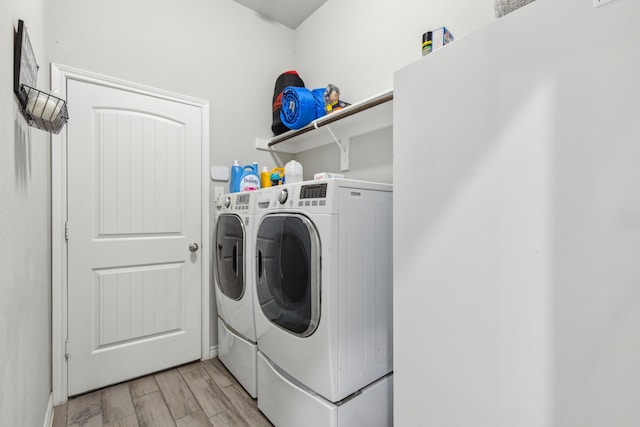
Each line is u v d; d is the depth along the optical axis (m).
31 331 1.05
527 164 0.67
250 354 1.65
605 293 0.56
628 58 0.53
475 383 0.77
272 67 2.63
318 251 1.15
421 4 1.73
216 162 2.29
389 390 1.33
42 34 1.49
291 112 2.15
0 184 0.67
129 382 1.87
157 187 2.01
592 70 0.58
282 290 1.37
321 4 2.47
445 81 0.84
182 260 2.10
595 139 0.57
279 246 1.39
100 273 1.81
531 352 0.67
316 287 1.16
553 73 0.63
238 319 1.76
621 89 0.54
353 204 1.20
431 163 0.88
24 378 0.92
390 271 1.34
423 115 0.90
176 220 2.08
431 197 0.88
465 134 0.79
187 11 2.17
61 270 1.67
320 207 1.16
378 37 2.00
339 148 2.28
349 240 1.18
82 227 1.75
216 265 2.12
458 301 0.81
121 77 1.89
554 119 0.63
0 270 0.66
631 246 0.53
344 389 1.15
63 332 1.67
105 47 1.84
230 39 2.39
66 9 1.72
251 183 2.21
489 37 0.74
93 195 1.79
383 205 1.32
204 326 2.19
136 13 1.96
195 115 2.18
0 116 0.68
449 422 0.83
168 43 2.08
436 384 0.86
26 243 0.97
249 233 1.63
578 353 0.60
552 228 0.63
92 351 1.77
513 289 0.70
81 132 1.75
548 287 0.64
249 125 2.48
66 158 1.70
